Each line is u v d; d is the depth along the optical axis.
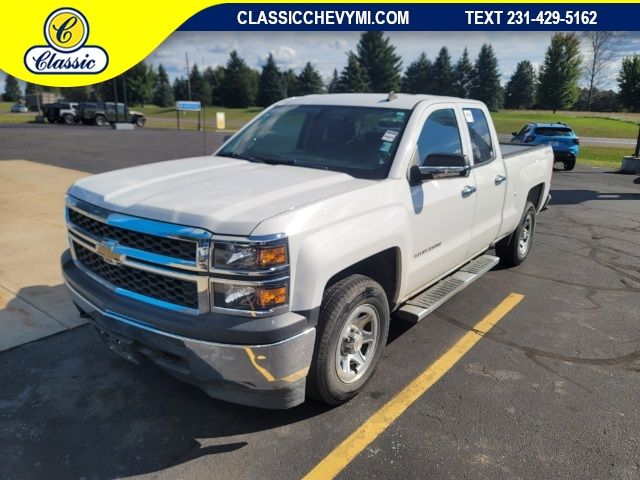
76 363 3.84
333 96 4.58
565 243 7.96
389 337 4.45
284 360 2.69
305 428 3.18
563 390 3.70
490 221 5.12
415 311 3.85
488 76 92.94
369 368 3.48
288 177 3.40
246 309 2.62
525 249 6.63
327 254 2.83
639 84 86.38
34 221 7.62
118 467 2.82
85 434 3.08
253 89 102.12
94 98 98.38
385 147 3.72
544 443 3.10
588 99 97.12
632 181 16.09
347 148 3.86
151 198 2.94
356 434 3.13
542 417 3.36
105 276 3.15
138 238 2.84
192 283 2.68
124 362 3.87
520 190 5.79
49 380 3.61
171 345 2.73
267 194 2.97
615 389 3.73
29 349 4.00
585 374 3.94
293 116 4.36
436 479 2.79
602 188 14.34
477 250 5.04
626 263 6.94
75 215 3.32
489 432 3.19
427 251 3.96
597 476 2.85
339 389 3.22
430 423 3.26
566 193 13.31
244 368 2.65
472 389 3.66
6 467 2.79
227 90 100.81
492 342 4.42
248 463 2.87
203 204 2.80
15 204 8.73
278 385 2.74
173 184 3.21
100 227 3.05
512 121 64.38
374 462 2.90
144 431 3.12
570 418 3.36
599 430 3.24
